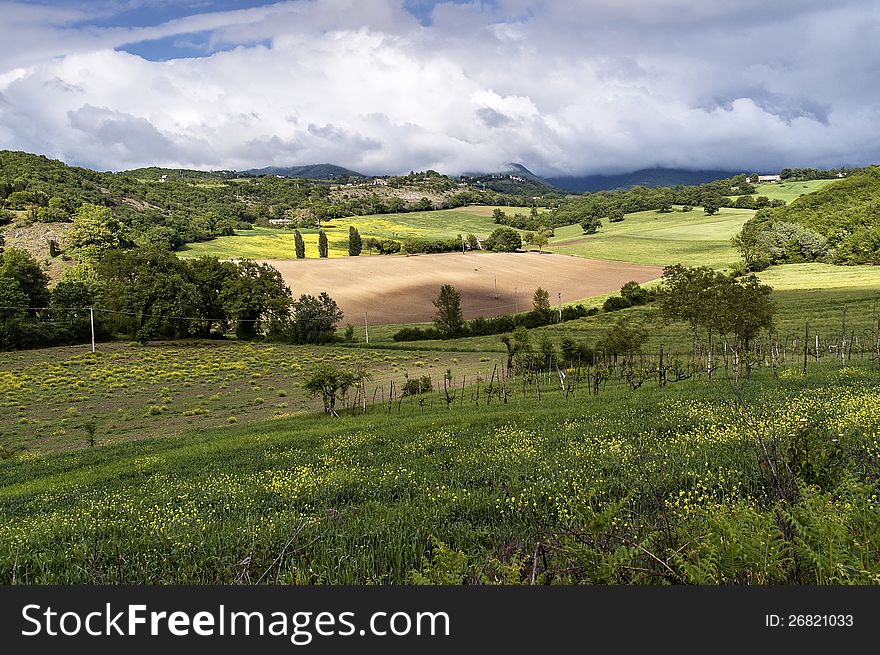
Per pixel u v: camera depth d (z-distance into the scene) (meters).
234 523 11.44
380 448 21.92
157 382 67.44
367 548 8.39
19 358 82.00
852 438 10.98
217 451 26.34
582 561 5.04
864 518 5.25
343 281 131.00
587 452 14.76
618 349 47.06
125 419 49.59
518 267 144.88
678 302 44.34
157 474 21.62
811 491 5.82
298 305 99.38
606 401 27.84
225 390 61.84
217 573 7.80
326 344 93.94
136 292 96.88
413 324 105.50
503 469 14.42
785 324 67.75
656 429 17.39
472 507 10.58
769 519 5.24
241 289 100.75
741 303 41.06
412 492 13.45
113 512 14.41
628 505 8.63
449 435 22.55
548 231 190.62
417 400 43.06
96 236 142.12
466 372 61.09
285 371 72.31
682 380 34.91
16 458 35.66
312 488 14.84
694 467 11.27
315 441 26.11
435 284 129.25
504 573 5.34
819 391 19.33
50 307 95.94
